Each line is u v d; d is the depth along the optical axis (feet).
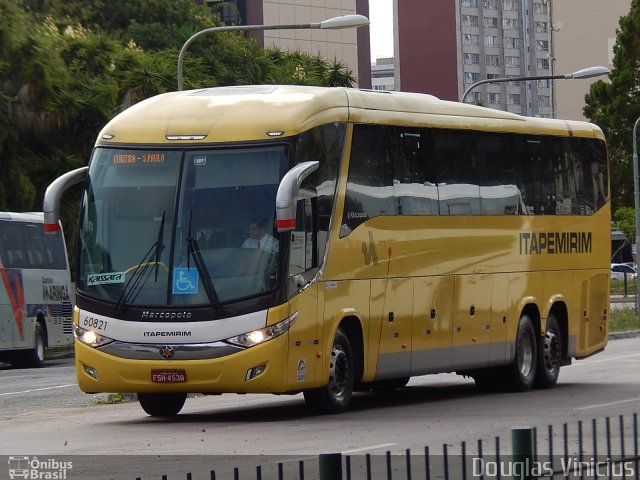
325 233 72.64
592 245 102.17
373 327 77.25
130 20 296.10
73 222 182.60
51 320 163.02
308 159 71.00
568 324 98.78
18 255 155.02
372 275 76.84
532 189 94.53
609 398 84.99
